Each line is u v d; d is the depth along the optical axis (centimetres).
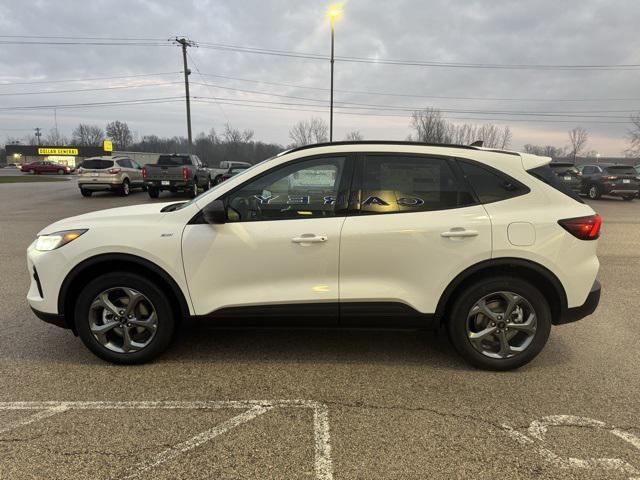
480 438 279
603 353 405
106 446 270
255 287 357
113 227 359
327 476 245
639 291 604
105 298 366
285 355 398
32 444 271
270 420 298
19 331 450
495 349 368
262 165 358
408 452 265
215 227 353
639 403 321
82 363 380
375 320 359
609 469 251
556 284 352
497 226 344
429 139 5128
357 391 337
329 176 354
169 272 355
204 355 397
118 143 11025
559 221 346
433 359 391
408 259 348
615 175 1995
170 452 264
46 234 369
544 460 259
